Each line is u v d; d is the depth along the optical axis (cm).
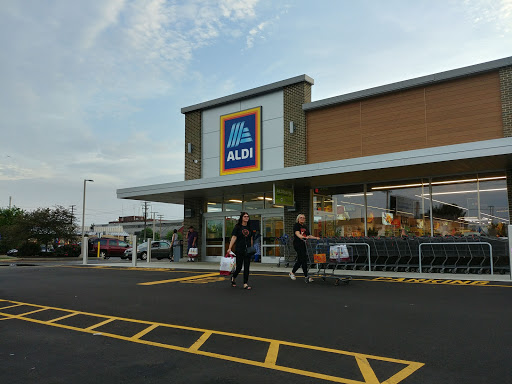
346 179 1587
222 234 2061
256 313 676
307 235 1074
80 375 402
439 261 1276
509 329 545
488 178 1394
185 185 1845
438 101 1495
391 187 1580
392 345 486
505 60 1365
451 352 455
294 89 1834
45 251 3744
